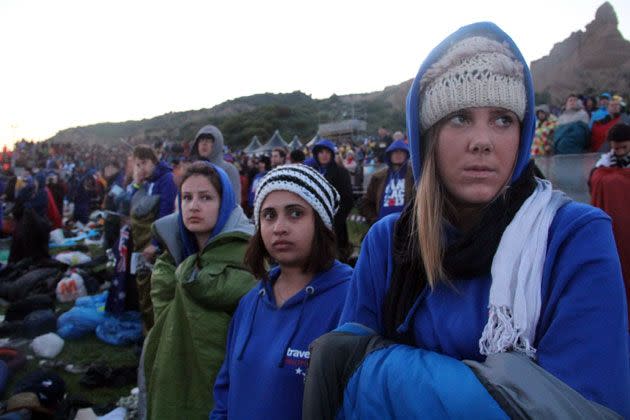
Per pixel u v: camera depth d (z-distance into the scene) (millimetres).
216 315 2158
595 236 848
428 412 779
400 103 82375
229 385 1791
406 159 5785
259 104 111938
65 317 4883
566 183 5727
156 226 2641
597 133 5980
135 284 4926
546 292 855
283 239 1724
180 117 110250
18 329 4691
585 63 64812
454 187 976
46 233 7336
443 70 988
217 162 4938
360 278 1139
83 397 3512
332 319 1642
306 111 87938
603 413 723
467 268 913
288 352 1623
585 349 776
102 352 4473
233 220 2451
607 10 66250
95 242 10438
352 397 904
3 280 6504
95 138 107062
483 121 952
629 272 3869
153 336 2324
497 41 1009
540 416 712
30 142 49844
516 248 881
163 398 2117
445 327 922
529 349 822
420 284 1004
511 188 954
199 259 2332
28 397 3035
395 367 861
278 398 1584
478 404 750
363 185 14070
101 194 16094
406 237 1060
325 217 1764
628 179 3912
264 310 1790
